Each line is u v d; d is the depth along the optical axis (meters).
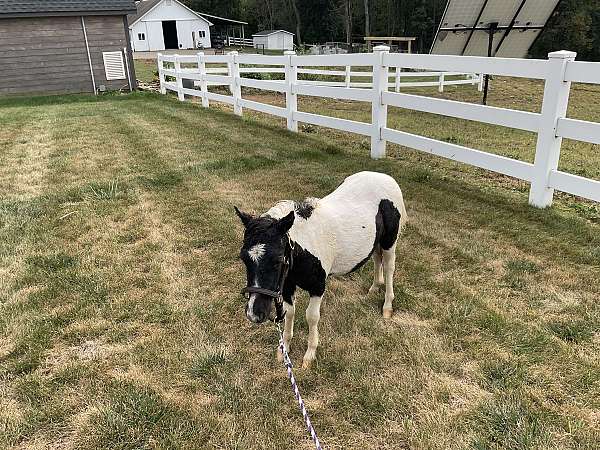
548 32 37.41
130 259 4.58
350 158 7.73
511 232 4.88
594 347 3.16
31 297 3.93
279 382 2.99
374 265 3.99
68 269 4.39
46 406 2.82
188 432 2.63
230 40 59.78
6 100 16.47
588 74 4.52
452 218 5.27
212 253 4.65
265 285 2.42
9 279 4.22
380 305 3.79
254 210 5.62
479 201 5.74
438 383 2.91
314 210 2.88
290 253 2.58
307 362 3.11
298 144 8.74
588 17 36.97
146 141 9.29
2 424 2.70
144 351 3.29
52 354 3.29
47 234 5.11
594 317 3.46
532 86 17.39
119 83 19.22
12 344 3.38
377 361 3.13
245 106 11.50
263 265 2.41
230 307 3.79
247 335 3.46
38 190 6.54
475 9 13.11
